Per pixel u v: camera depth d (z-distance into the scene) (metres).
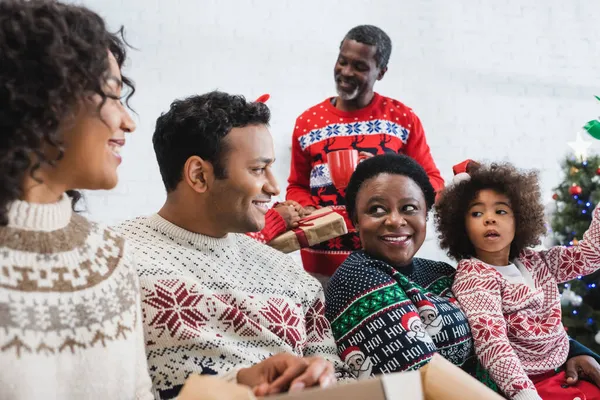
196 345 1.12
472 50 4.27
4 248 0.81
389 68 4.13
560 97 4.43
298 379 0.89
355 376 1.33
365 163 1.57
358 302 1.37
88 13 0.84
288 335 1.22
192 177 1.21
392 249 1.51
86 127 0.84
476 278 1.60
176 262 1.18
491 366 1.46
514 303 1.60
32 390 0.79
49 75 0.79
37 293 0.82
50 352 0.81
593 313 2.49
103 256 0.91
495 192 1.68
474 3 4.27
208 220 1.23
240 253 1.29
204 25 3.77
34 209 0.83
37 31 0.78
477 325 1.51
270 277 1.29
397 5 4.14
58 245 0.85
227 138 1.20
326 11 4.00
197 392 0.72
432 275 1.65
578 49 4.46
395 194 1.51
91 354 0.85
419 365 1.30
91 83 0.82
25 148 0.79
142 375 0.96
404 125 2.35
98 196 3.51
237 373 0.97
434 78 4.20
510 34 4.34
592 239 1.73
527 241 1.70
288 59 3.93
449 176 4.21
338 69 2.32
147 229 1.22
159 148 1.23
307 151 2.34
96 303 0.87
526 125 4.36
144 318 1.11
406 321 1.34
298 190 2.38
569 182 2.70
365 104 2.35
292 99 3.93
